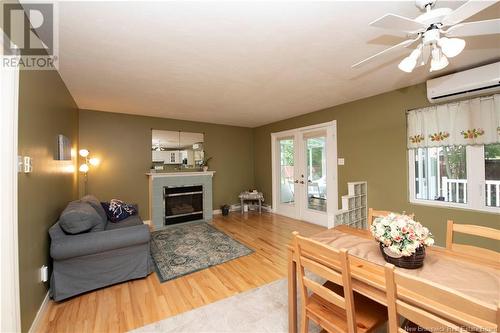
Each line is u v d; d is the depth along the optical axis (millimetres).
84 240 2059
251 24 1704
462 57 2295
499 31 1393
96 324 1731
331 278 1157
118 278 2268
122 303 1992
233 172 6008
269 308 1910
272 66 2438
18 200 1461
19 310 1380
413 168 3139
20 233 1482
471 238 2645
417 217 3066
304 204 4871
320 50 2111
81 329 1682
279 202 5617
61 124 2652
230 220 4938
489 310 680
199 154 5441
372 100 3535
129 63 2312
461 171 2746
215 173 5707
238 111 4480
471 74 2367
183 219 4797
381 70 2576
